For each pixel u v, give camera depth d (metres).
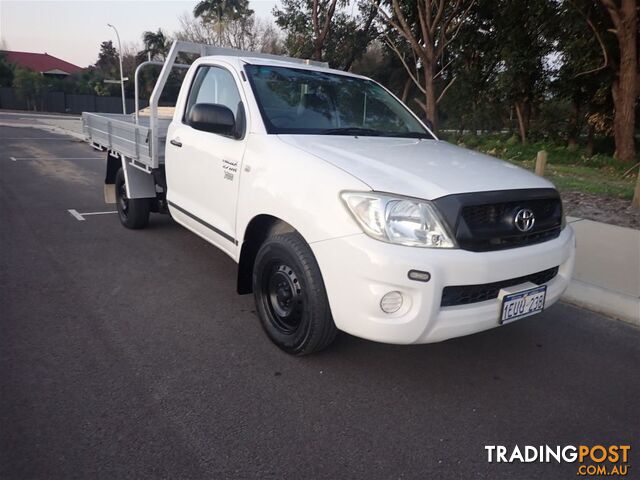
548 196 3.13
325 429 2.67
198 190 4.29
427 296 2.62
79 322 3.78
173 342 3.53
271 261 3.31
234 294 4.45
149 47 40.38
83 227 6.51
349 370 3.26
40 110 49.41
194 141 4.32
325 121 3.96
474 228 2.73
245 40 39.69
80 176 10.85
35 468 2.28
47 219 6.87
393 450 2.54
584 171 15.09
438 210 2.67
